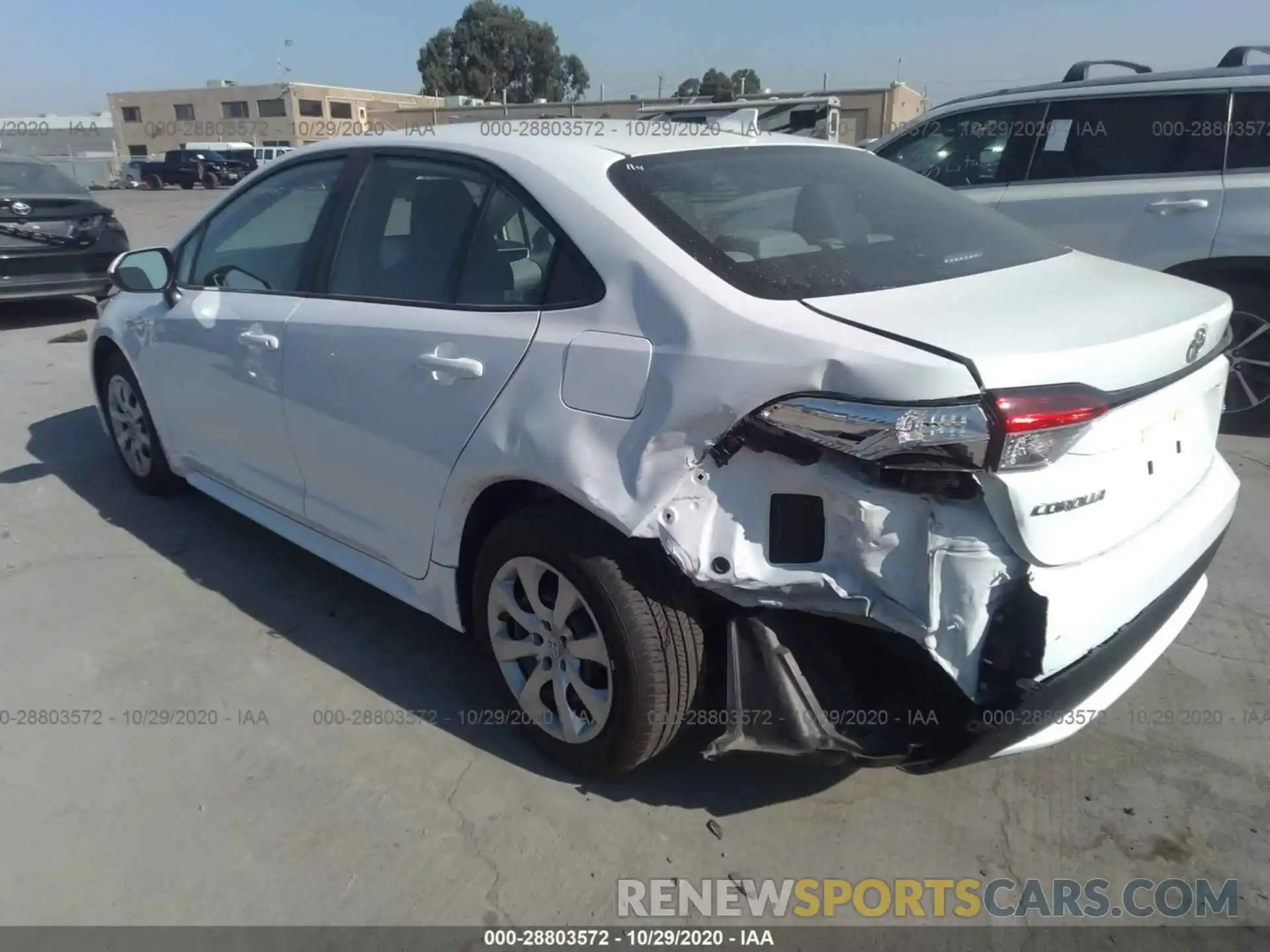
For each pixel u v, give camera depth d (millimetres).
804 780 2660
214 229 3809
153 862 2389
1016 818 2512
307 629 3426
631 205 2434
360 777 2676
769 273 2244
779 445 2025
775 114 8734
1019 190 5598
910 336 1965
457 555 2775
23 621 3490
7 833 2484
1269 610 3453
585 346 2328
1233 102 5035
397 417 2793
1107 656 2072
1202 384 2391
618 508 2227
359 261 3068
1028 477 1904
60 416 5891
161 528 4273
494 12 69250
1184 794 2582
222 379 3562
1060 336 2000
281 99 61938
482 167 2756
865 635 2096
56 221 8469
